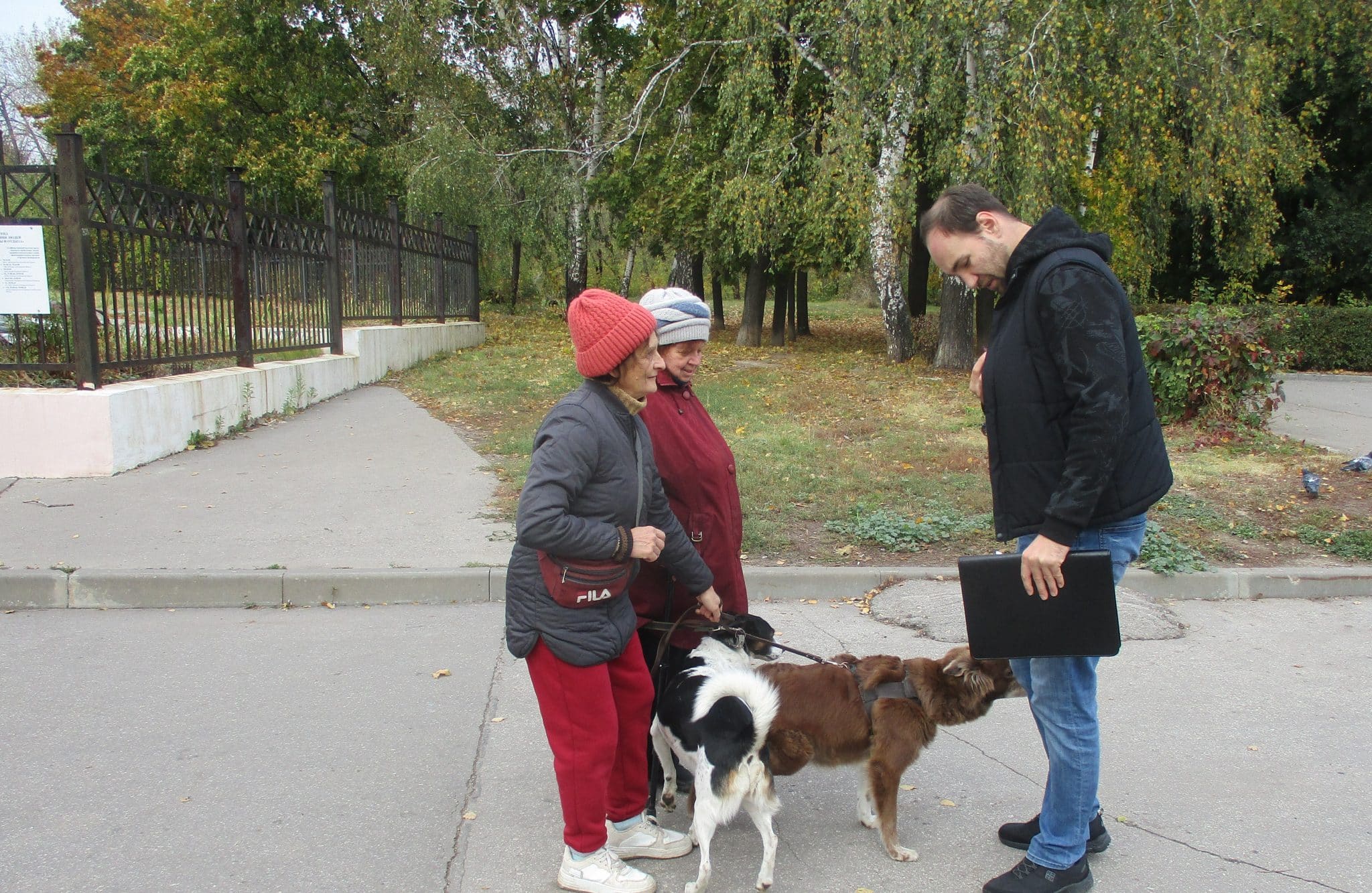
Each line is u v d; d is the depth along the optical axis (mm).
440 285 17688
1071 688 2871
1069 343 2604
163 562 5715
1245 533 6977
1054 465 2742
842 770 3842
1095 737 2912
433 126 24219
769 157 15344
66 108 35875
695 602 3336
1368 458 9008
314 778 3633
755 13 14805
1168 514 7344
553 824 3375
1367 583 6219
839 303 43406
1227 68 13797
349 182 28328
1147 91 13758
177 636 5047
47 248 7742
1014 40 12859
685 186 18938
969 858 3234
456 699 4371
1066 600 2693
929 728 3152
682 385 3285
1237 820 3488
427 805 3473
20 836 3168
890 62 13570
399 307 15195
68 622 5211
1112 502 2721
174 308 8945
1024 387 2742
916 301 24391
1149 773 3840
